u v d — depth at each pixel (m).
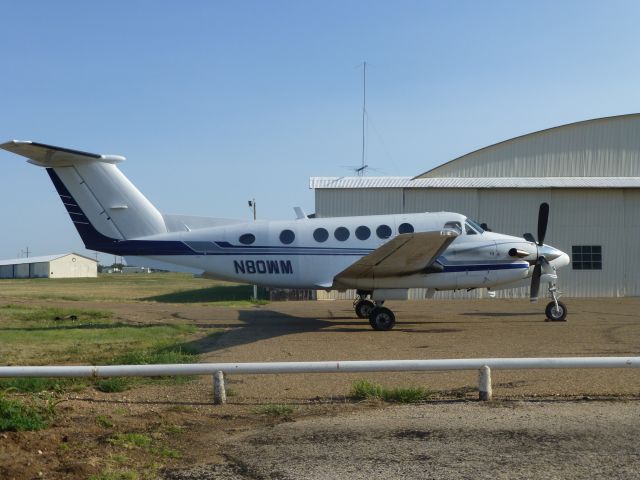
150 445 6.05
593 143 29.39
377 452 5.82
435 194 28.00
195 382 8.98
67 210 16.41
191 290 40.06
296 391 8.22
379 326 15.20
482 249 16.11
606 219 27.61
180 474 5.34
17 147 15.08
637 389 7.88
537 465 5.43
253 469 5.45
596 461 5.49
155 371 7.58
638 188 27.30
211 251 16.50
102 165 16.39
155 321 17.64
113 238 16.53
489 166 29.81
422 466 5.46
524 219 27.80
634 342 12.16
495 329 14.90
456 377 8.84
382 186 28.05
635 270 27.53
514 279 16.28
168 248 16.53
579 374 8.79
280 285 16.62
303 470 5.41
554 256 16.61
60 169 16.28
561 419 6.69
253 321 17.67
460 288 16.31
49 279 85.75
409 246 14.23
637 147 29.31
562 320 16.75
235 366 7.60
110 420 6.86
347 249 16.39
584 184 27.66
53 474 5.24
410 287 16.00
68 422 6.77
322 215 28.16
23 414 6.71
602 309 20.69
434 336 13.65
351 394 7.93
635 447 5.81
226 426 6.70
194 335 14.42
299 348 12.00
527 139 29.64
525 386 8.16
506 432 6.30
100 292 40.69
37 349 12.13
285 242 16.44
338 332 14.77
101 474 5.25
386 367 7.49
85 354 11.50
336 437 6.27
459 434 6.27
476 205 27.89
